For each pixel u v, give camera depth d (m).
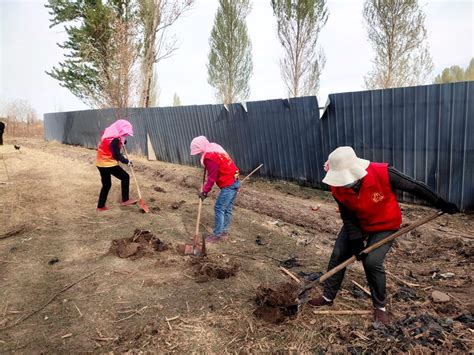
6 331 3.12
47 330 3.13
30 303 3.54
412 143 6.34
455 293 3.67
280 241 5.25
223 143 10.38
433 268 4.29
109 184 6.48
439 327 3.04
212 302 3.54
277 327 3.14
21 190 7.95
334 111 7.46
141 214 6.37
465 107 5.66
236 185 5.07
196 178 9.34
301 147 8.27
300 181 8.48
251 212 6.72
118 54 15.15
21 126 28.91
